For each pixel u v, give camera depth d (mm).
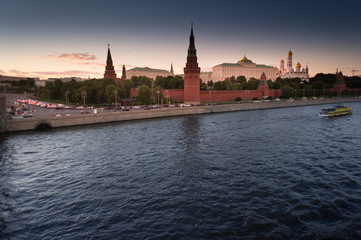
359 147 47875
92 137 58219
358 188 29234
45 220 23281
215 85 167750
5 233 21234
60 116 71438
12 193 29141
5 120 63031
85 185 31031
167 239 20156
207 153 44188
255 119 87562
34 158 42125
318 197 26953
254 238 20078
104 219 23219
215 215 23547
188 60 127062
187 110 101125
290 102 140000
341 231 20875
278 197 27047
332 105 144375
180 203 26000
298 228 21375
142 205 25703
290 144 50656
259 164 38188
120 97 123188
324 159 40500
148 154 43688
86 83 144625
